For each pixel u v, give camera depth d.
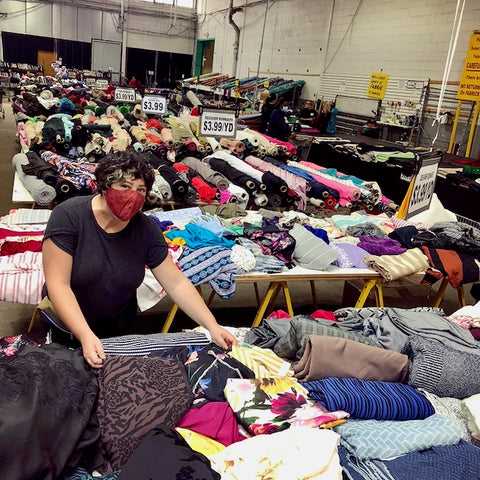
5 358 1.34
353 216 4.27
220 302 4.09
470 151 7.48
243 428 1.52
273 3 13.66
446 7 7.98
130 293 1.93
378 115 9.46
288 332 2.09
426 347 1.96
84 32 18.78
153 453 1.25
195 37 19.94
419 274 3.39
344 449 1.49
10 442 1.08
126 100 10.05
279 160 6.76
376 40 9.70
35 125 7.05
